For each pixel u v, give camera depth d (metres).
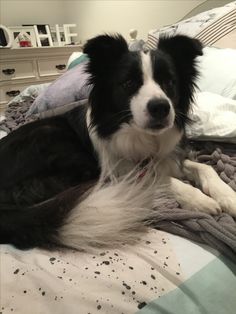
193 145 0.47
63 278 0.25
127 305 0.23
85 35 1.47
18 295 0.24
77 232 0.29
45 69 1.38
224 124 0.43
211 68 0.57
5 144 0.46
